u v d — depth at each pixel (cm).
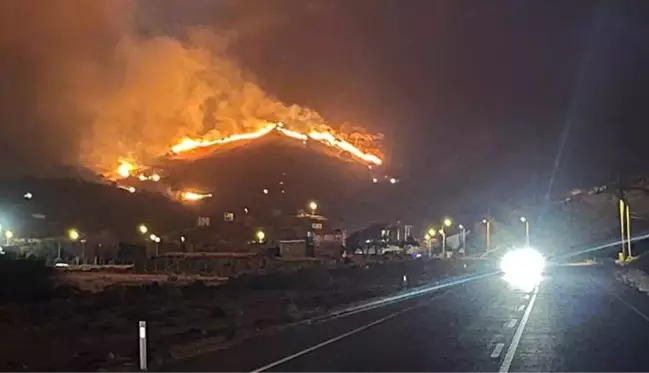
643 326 2447
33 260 4262
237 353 1880
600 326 2453
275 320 2892
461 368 1543
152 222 12188
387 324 2602
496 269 7675
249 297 4097
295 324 2703
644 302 3550
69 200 12612
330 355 1777
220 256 8831
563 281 5516
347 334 2291
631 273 5503
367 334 2278
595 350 1836
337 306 3556
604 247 10375
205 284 5034
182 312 3250
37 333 2445
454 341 2055
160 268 7406
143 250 9094
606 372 1482
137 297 3903
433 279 5994
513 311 3084
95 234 10419
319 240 11700
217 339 2253
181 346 2078
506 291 4456
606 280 5622
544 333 2250
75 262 8112
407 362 1638
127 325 2742
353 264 7919
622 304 3431
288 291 4609
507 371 1499
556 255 10012
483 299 3819
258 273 5878
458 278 6103
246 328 2603
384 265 7562
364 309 3328
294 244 10125
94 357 1878
